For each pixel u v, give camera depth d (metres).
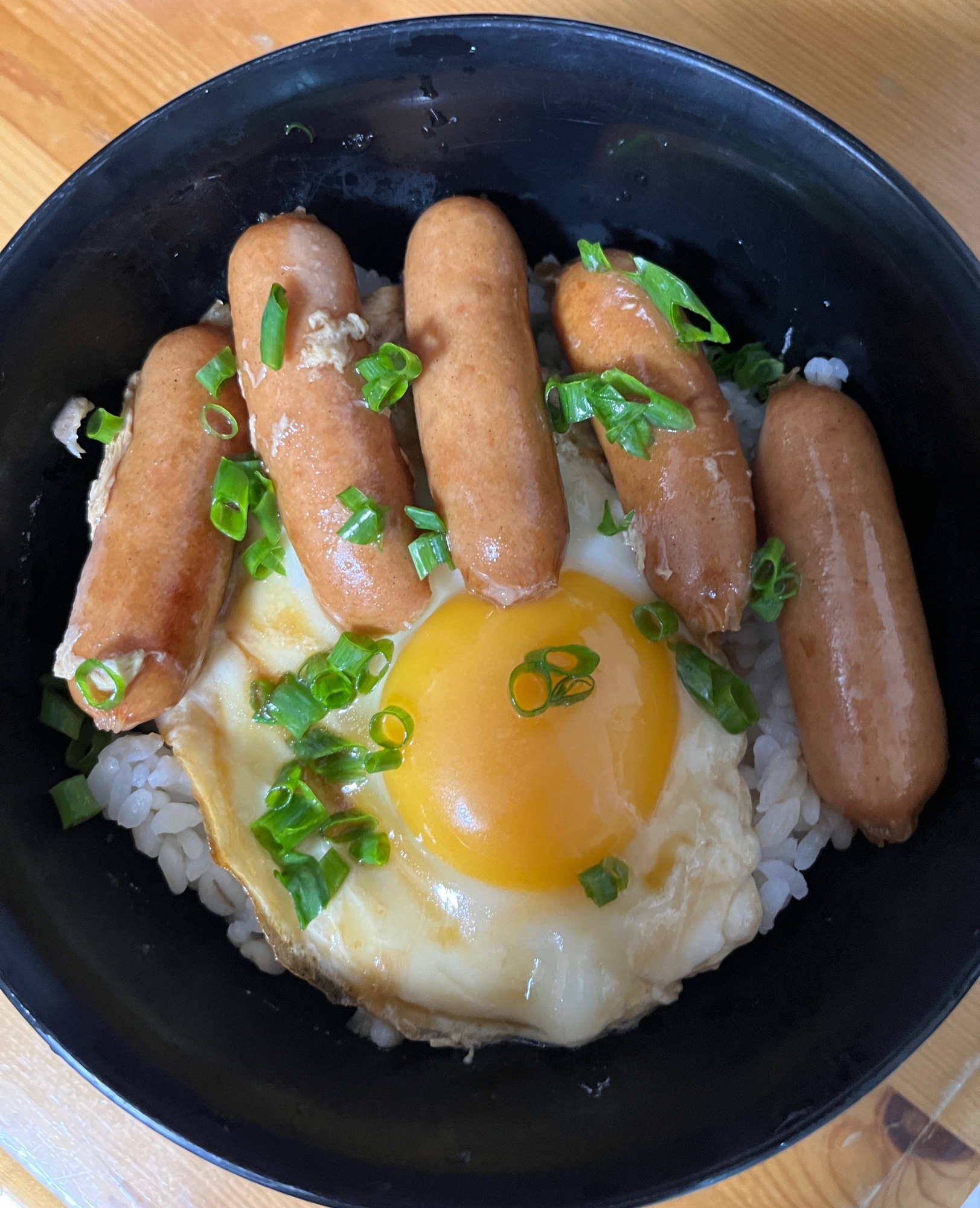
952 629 0.15
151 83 0.17
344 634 0.15
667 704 0.15
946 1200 0.15
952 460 0.14
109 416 0.15
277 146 0.15
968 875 0.13
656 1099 0.14
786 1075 0.13
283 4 0.17
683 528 0.14
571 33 0.13
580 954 0.14
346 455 0.14
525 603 0.14
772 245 0.15
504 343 0.14
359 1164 0.13
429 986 0.15
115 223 0.14
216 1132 0.13
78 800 0.15
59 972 0.13
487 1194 0.12
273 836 0.15
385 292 0.16
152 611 0.14
